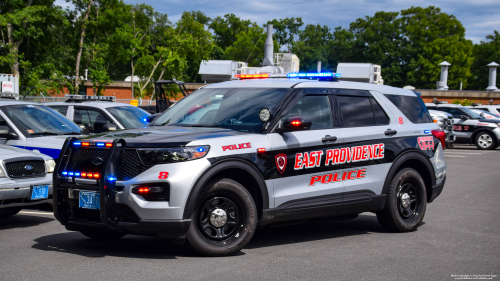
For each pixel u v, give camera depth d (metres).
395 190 6.38
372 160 6.15
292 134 5.50
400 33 78.12
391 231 6.54
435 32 73.69
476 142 22.69
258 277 4.36
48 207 8.49
